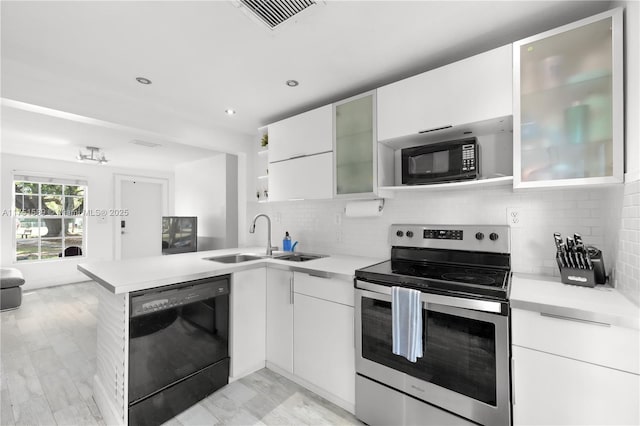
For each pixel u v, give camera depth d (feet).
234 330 6.66
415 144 6.83
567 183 4.33
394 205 7.44
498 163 5.95
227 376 6.61
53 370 7.25
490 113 5.00
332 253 8.73
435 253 6.64
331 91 7.39
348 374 5.75
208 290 6.15
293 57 5.84
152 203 20.02
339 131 7.24
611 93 4.07
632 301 3.78
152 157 15.15
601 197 5.02
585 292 4.29
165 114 8.62
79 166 16.97
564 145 4.38
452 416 4.51
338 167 7.25
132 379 5.01
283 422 5.48
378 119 6.52
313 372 6.31
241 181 11.14
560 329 3.73
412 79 5.96
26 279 15.29
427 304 4.69
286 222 10.08
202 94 7.53
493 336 4.15
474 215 6.31
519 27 4.97
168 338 5.54
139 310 5.08
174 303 5.57
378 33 5.09
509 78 4.83
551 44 4.48
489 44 5.45
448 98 5.48
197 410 5.77
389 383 5.11
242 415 5.66
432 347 4.69
